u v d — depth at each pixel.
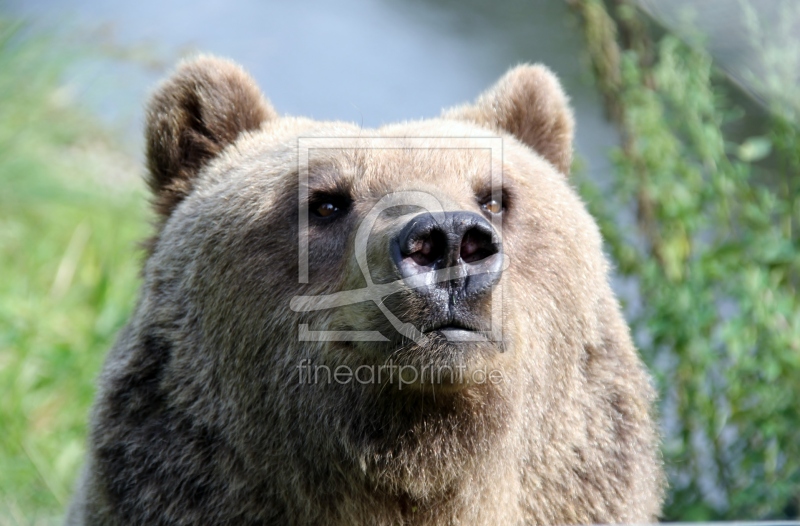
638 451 12.05
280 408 10.98
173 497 11.34
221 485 11.29
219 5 40.94
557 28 41.69
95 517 11.70
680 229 18.70
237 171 12.02
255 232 11.19
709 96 18.77
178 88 12.88
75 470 18.39
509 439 10.76
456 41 43.78
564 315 11.44
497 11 45.06
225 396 11.25
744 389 17.70
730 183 18.30
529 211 11.46
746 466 17.53
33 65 27.41
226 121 12.96
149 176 13.17
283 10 44.03
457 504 10.88
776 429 17.27
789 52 17.50
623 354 12.14
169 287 11.80
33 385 19.83
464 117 13.55
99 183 26.86
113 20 30.09
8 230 23.83
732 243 17.77
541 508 11.58
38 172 25.28
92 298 22.31
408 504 10.93
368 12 46.88
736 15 18.28
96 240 24.22
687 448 18.27
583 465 11.66
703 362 17.91
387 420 10.35
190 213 12.04
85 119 28.59
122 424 11.60
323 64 40.09
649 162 18.94
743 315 17.45
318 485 11.05
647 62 20.84
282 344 10.94
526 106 13.33
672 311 18.03
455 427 10.37
